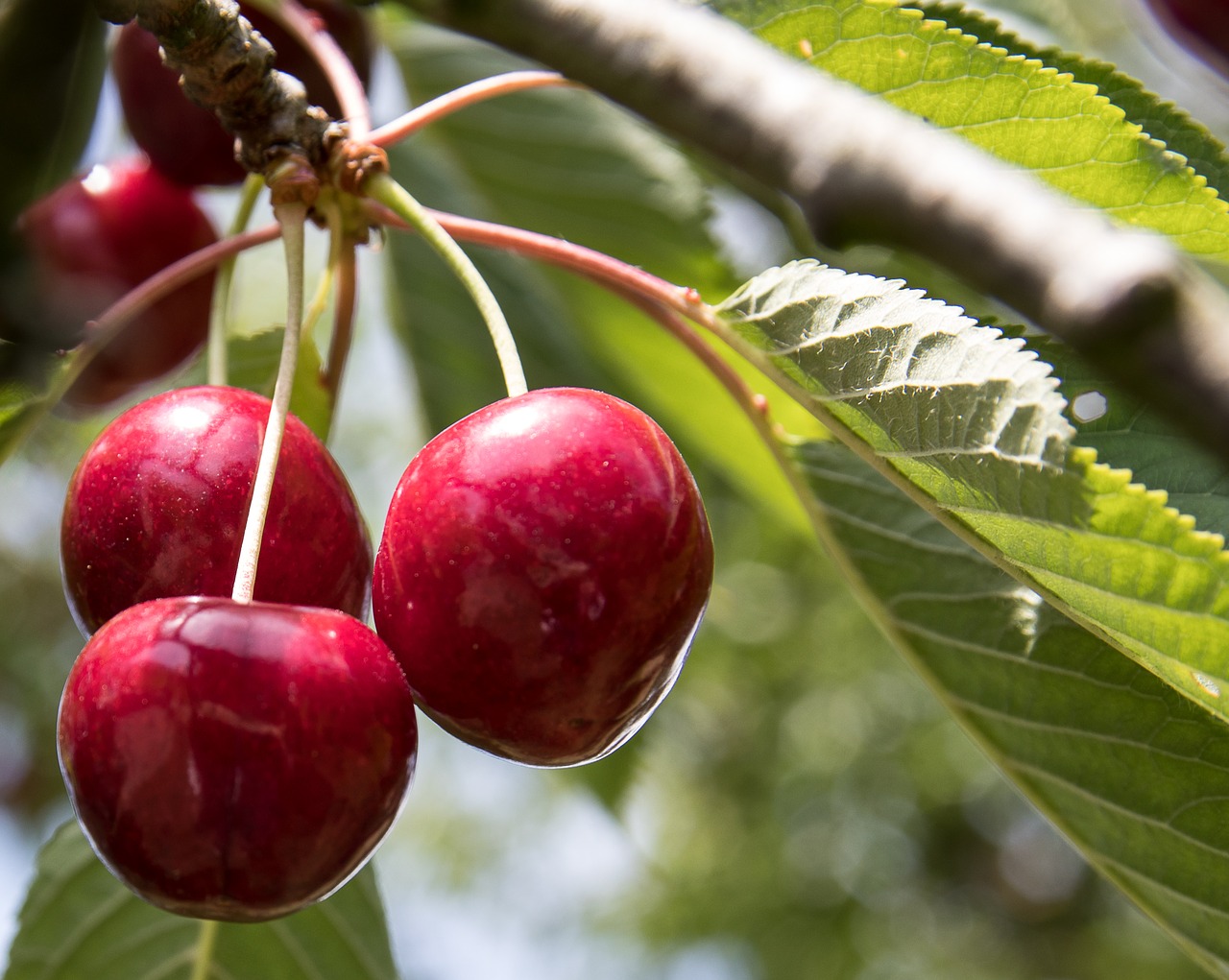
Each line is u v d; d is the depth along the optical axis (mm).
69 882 339
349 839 276
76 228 343
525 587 279
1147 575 271
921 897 1108
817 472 324
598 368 410
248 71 298
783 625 998
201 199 357
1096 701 307
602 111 387
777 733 1018
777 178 252
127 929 339
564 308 401
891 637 320
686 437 421
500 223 399
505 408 286
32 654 778
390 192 302
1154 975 1046
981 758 1033
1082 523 271
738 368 348
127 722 273
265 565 286
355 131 312
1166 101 307
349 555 292
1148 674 303
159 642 274
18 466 648
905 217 244
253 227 361
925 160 244
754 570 968
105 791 274
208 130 338
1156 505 268
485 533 280
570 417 284
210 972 340
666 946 1035
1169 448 296
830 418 295
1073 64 308
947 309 280
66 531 290
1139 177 293
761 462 399
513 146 391
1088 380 299
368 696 276
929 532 318
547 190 391
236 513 286
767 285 293
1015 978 1081
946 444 279
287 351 292
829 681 1015
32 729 784
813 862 1056
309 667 275
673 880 1053
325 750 274
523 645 280
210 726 272
